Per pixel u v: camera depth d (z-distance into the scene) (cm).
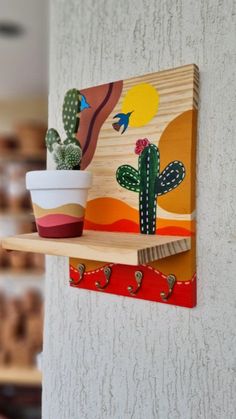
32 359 195
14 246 64
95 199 71
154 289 64
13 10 124
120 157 68
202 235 61
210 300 60
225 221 59
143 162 65
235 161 58
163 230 63
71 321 76
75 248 56
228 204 58
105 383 71
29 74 189
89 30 74
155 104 64
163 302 64
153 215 64
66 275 77
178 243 58
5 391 212
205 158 60
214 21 60
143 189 65
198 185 61
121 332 70
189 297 61
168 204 62
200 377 61
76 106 66
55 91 79
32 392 212
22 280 228
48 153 76
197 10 62
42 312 205
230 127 58
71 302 76
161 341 65
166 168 63
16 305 212
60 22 78
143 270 66
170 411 64
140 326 67
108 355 71
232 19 58
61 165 65
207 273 60
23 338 201
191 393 62
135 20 68
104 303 72
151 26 67
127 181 67
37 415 200
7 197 210
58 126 78
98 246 53
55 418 78
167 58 65
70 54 77
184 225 61
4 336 200
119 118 68
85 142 72
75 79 76
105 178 70
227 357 59
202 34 61
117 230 68
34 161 217
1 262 214
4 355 196
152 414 66
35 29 139
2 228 206
